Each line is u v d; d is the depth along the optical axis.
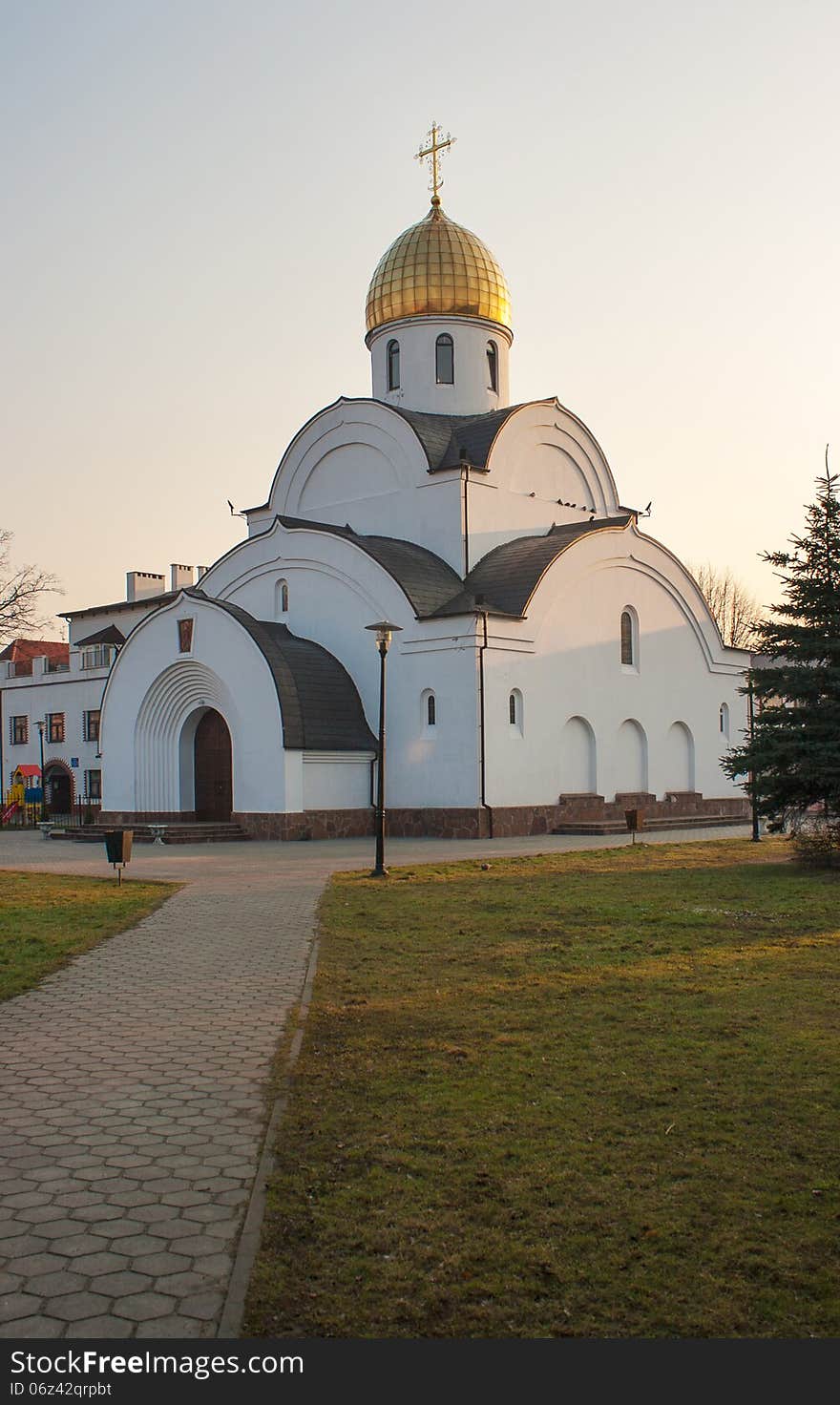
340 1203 5.62
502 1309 4.67
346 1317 4.61
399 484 35.31
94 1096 7.36
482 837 29.56
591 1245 5.19
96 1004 9.98
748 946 12.48
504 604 32.00
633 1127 6.64
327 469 37.72
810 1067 7.75
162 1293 4.77
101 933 13.75
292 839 29.50
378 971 11.24
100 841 32.50
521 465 36.06
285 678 30.28
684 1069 7.73
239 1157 6.28
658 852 24.55
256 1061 8.11
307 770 30.05
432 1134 6.54
